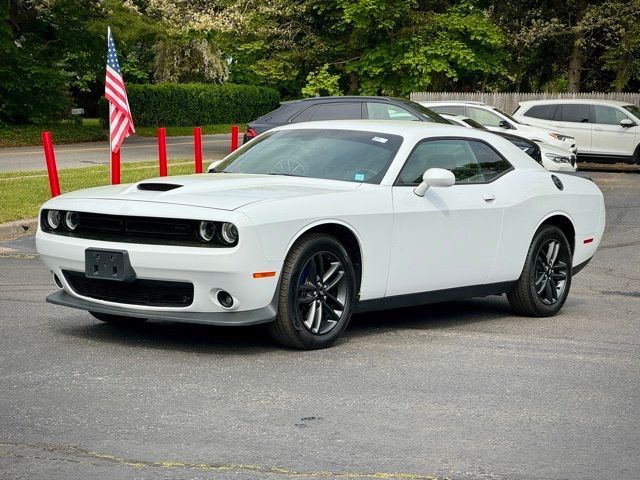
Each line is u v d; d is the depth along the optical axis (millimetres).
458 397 5840
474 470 4555
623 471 4598
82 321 7863
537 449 4902
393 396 5816
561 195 8836
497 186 8258
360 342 7305
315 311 6961
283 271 6723
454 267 7855
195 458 4625
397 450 4820
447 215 7719
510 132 23703
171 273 6535
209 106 56781
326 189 7168
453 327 8070
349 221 7023
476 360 6824
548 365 6742
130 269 6637
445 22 33500
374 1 32062
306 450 4785
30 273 10414
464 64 33094
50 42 42438
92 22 39812
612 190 22516
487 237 8086
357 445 4883
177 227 6570
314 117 18625
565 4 39031
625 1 37219
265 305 6656
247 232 6422
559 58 40938
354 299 7191
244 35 35281
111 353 6750
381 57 34094
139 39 40719
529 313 8648
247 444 4855
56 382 5957
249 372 6289
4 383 5914
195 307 6613
